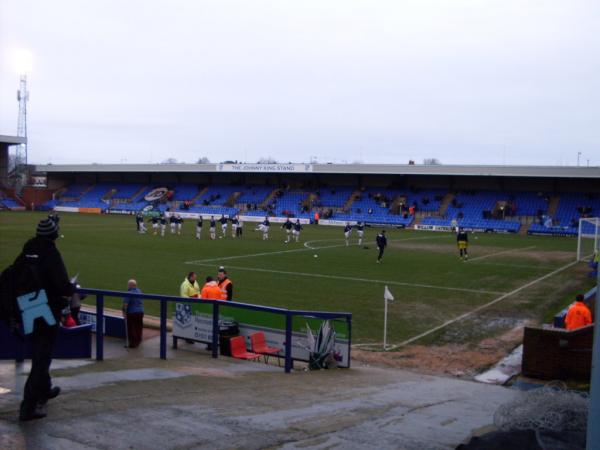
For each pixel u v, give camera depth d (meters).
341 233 58.81
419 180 80.06
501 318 19.67
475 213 70.75
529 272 31.75
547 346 12.11
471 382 11.80
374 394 8.89
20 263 5.27
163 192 90.12
